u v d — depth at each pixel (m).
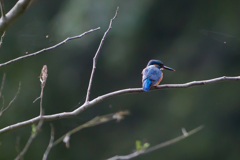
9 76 14.23
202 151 14.95
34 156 14.14
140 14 14.19
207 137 14.97
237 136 14.80
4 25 3.04
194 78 14.94
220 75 14.73
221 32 14.50
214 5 14.39
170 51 15.04
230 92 14.87
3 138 13.98
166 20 14.68
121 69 14.89
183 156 15.00
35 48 11.53
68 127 14.58
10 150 13.98
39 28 13.17
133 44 14.51
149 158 14.94
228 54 14.52
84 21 13.83
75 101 14.94
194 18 14.72
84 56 14.57
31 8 13.48
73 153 14.98
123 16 14.07
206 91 15.01
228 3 14.16
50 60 14.71
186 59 15.00
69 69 14.84
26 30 12.63
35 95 14.66
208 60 14.77
